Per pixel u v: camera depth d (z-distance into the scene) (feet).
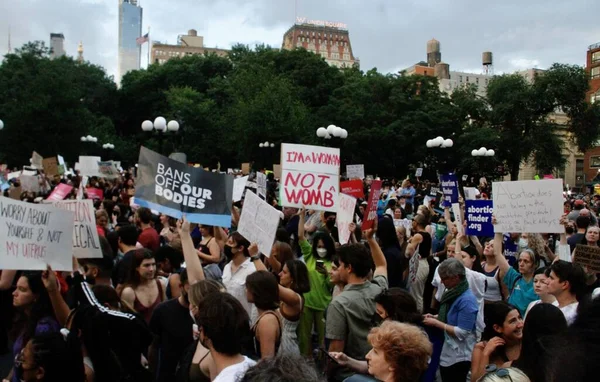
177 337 15.05
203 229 27.99
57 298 14.35
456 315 17.29
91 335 13.46
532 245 25.77
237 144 176.65
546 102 164.76
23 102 156.87
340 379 14.51
